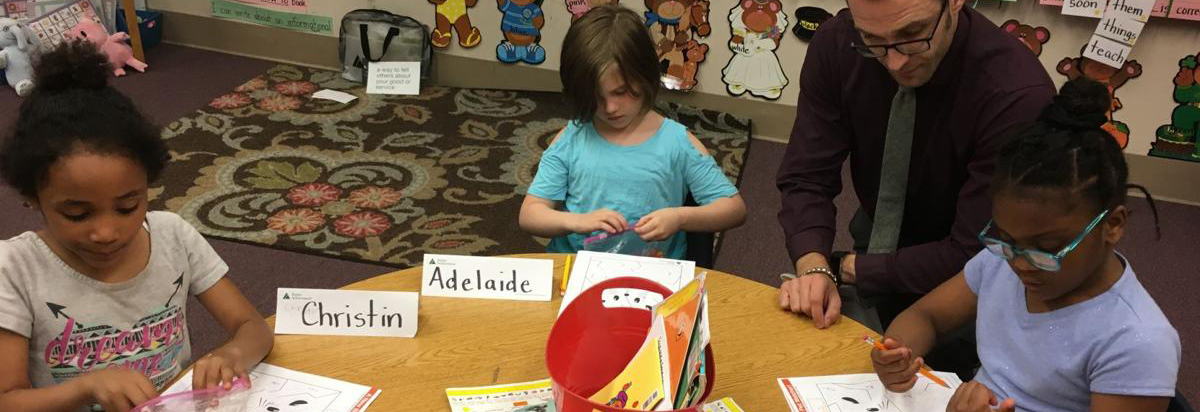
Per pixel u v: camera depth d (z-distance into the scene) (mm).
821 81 1931
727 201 2008
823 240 1874
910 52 1596
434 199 3350
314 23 4402
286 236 3062
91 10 4273
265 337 1459
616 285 1316
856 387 1405
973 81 1714
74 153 1226
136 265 1470
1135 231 3346
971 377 1780
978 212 1710
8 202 3168
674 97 4082
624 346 1328
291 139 3748
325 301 1509
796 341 1526
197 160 3525
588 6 4012
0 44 4023
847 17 1885
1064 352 1353
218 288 1572
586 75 1843
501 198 3383
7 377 1347
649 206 2035
